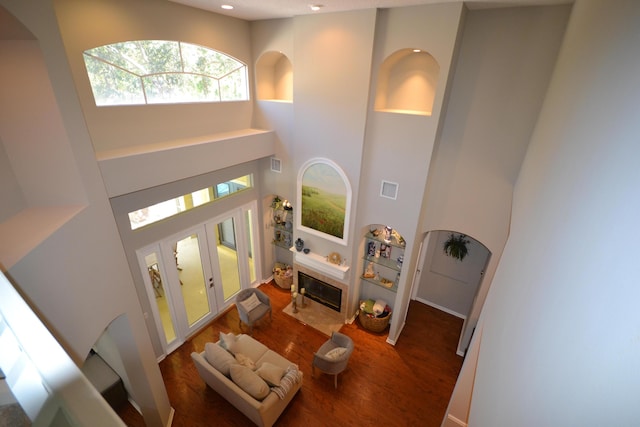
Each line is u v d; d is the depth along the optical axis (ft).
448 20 12.74
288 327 20.49
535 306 4.03
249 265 23.25
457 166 15.58
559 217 4.23
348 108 16.15
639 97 2.40
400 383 16.67
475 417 6.13
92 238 10.19
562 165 5.10
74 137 9.80
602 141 3.26
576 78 6.10
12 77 8.71
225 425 14.35
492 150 14.56
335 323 20.94
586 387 1.97
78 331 9.00
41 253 7.86
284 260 25.49
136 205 14.80
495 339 6.43
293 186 20.04
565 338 2.65
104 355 14.83
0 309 3.20
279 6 14.21
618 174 2.47
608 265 2.17
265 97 20.48
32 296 7.43
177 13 14.67
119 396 14.90
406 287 18.35
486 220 15.66
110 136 13.66
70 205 10.14
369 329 20.34
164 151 14.08
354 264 19.49
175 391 15.92
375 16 13.94
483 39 13.42
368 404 15.47
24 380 2.68
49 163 9.63
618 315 1.75
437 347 19.19
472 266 20.51
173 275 17.46
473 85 14.15
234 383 13.66
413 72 15.81
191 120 16.84
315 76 16.61
